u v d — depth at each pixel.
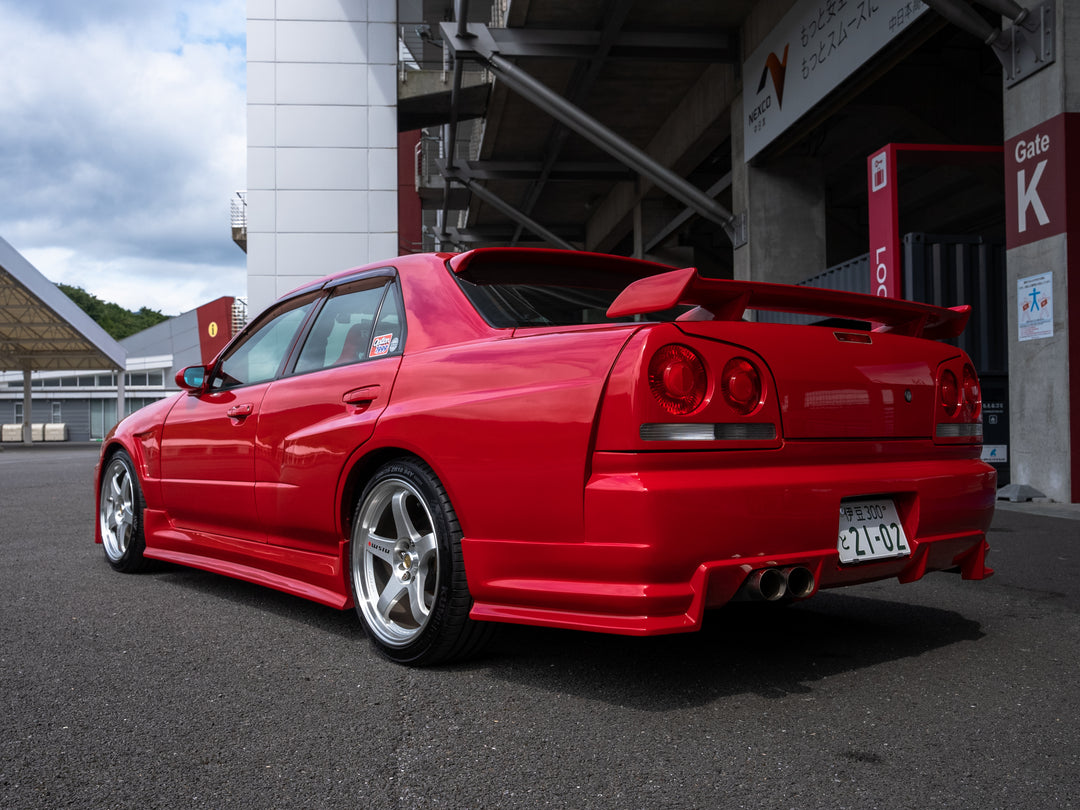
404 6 20.91
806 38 11.28
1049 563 4.04
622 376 1.95
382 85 17.20
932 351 2.50
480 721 1.96
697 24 13.92
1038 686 2.18
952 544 2.44
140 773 1.69
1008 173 7.48
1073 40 6.86
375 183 17.12
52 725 1.96
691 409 1.96
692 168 18.31
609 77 16.19
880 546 2.25
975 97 14.50
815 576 2.09
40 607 3.21
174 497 3.61
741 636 2.70
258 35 17.09
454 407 2.28
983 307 8.14
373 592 2.58
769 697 2.10
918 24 8.71
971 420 2.58
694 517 1.91
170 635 2.77
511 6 13.38
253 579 3.10
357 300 2.98
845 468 2.20
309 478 2.77
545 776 1.66
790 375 2.11
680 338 1.97
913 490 2.31
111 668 2.40
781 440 2.07
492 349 2.31
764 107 12.88
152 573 3.98
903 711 2.00
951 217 21.77
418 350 2.55
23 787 1.63
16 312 29.25
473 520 2.22
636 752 1.77
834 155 20.28
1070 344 6.82
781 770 1.67
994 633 2.73
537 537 2.08
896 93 14.22
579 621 2.01
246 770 1.70
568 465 2.01
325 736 1.88
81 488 9.26
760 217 13.73
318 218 17.06
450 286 2.60
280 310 3.42
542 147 20.44
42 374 45.03
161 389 44.22
